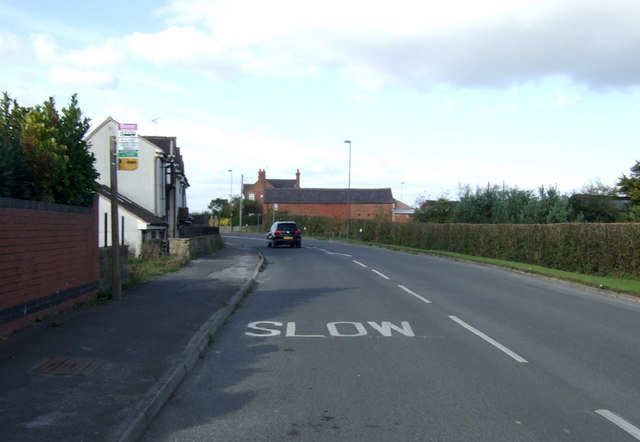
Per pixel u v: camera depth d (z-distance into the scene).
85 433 4.85
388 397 6.30
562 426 5.41
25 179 9.39
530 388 6.64
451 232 36.00
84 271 11.51
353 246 45.22
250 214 93.56
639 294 14.77
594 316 11.95
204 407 5.99
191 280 16.97
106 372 6.74
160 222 29.08
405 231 45.12
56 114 11.20
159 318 10.31
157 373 6.76
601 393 6.46
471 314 11.95
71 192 10.99
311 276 20.20
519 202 39.97
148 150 31.44
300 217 74.69
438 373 7.29
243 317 11.63
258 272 21.23
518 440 5.07
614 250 20.55
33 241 9.03
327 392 6.50
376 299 14.23
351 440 5.06
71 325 9.25
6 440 4.66
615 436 5.16
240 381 6.98
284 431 5.28
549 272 20.70
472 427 5.38
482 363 7.80
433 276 20.22
